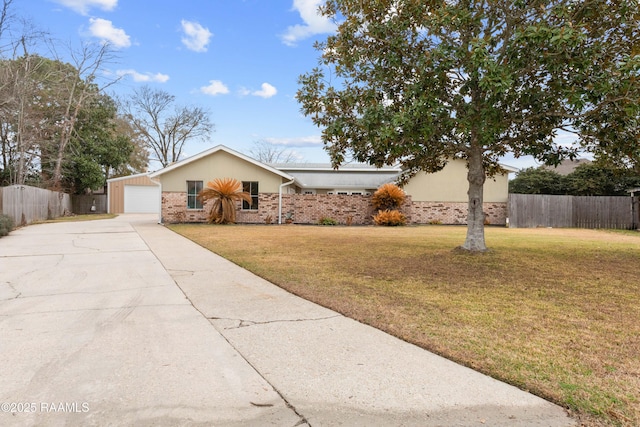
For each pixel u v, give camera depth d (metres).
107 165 30.30
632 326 3.94
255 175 19.05
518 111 7.09
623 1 6.01
